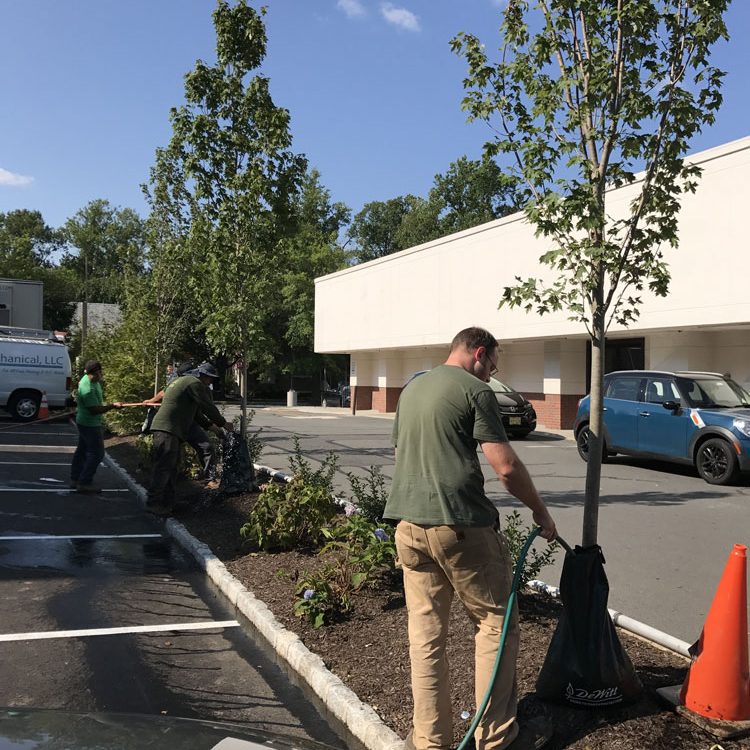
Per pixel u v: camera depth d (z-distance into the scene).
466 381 3.03
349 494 9.71
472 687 3.62
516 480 2.96
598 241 3.89
